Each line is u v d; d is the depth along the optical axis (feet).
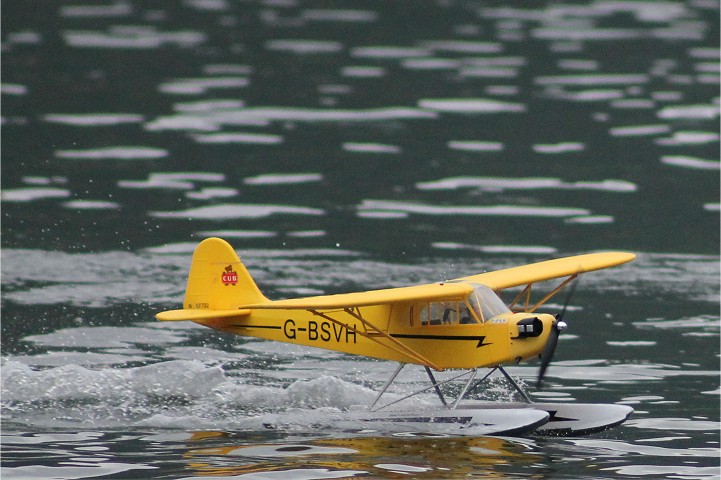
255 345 194.70
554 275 164.96
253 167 337.72
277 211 287.69
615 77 492.95
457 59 524.93
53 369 173.78
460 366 150.30
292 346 195.21
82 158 343.46
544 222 283.18
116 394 164.55
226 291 167.63
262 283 220.84
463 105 435.12
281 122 403.13
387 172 336.08
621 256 176.14
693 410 156.97
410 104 434.30
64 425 149.79
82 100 429.79
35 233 259.80
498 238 265.34
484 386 172.14
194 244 254.47
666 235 273.33
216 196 302.04
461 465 129.39
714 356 185.78
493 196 310.45
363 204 298.15
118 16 627.46
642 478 125.90
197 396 164.35
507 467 129.08
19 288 219.82
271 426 148.56
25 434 145.38
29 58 506.89
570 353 188.96
